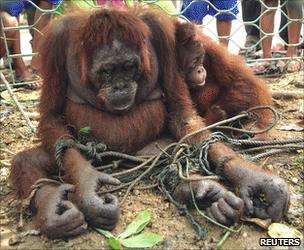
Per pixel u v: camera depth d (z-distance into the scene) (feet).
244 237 2.65
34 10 5.82
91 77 2.84
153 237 2.57
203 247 2.58
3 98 5.06
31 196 2.78
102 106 3.02
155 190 3.05
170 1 5.96
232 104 3.74
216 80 3.74
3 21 5.34
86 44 2.76
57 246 2.55
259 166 2.99
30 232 2.67
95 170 2.77
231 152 3.02
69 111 3.16
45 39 3.09
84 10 3.20
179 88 3.29
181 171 2.88
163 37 3.14
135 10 3.18
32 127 4.07
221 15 5.48
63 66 3.08
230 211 2.62
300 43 5.58
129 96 2.81
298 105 4.73
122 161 3.15
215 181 2.83
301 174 3.33
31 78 5.69
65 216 2.53
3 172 3.47
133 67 2.79
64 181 3.00
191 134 3.04
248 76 3.76
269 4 5.72
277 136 3.92
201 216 2.79
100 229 2.64
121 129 3.07
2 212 2.96
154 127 3.20
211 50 3.65
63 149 3.01
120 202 2.88
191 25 3.37
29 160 3.03
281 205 2.68
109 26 2.71
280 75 5.82
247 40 6.79
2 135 4.16
